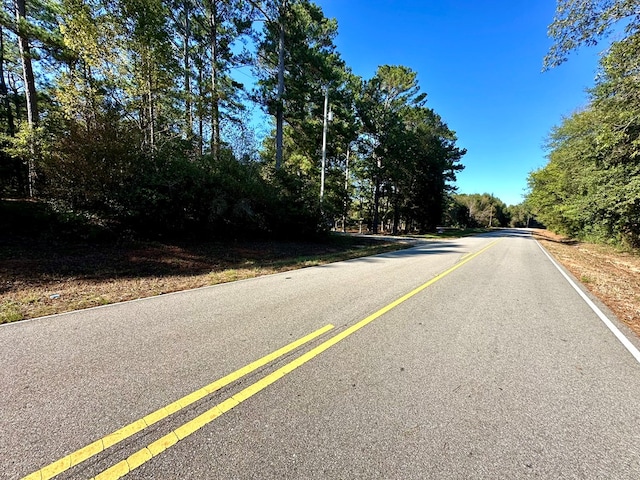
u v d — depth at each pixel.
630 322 4.55
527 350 3.40
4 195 10.70
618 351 3.43
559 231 31.66
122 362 2.90
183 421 2.09
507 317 4.58
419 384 2.62
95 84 10.15
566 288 6.86
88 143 8.62
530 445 1.93
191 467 1.71
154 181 9.55
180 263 8.40
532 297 5.89
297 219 14.92
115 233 9.30
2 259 6.69
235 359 3.01
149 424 2.05
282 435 1.97
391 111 25.84
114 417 2.10
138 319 4.16
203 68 15.42
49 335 3.55
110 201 9.16
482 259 11.45
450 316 4.54
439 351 3.31
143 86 10.38
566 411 2.29
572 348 3.49
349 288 6.21
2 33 14.92
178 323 4.02
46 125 9.27
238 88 15.85
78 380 2.56
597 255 15.64
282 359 3.04
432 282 6.95
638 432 2.07
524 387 2.62
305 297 5.45
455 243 19.42
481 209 77.69
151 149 10.41
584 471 1.73
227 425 2.06
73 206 9.09
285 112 17.11
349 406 2.29
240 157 14.00
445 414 2.22
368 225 34.94
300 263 9.41
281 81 16.09
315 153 22.67
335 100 19.03
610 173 14.52
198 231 11.44
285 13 15.62
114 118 9.34
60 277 6.35
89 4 9.42
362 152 27.36
